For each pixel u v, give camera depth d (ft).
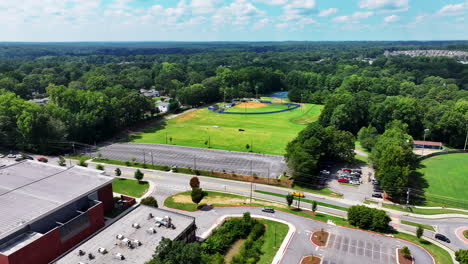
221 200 281.54
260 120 600.80
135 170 349.20
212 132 510.17
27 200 200.13
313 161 318.24
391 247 211.61
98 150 417.49
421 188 316.19
